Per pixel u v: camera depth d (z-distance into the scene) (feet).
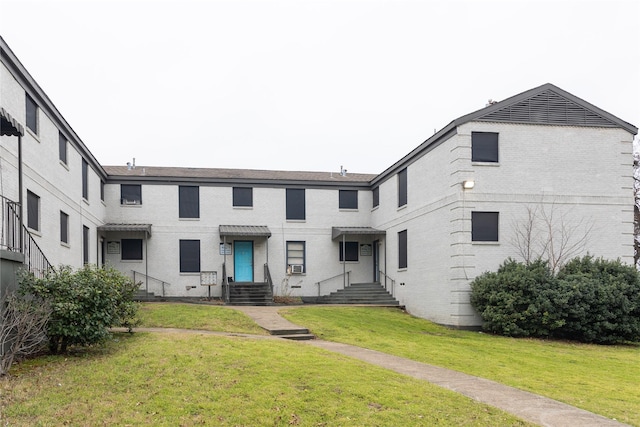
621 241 60.59
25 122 43.93
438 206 63.05
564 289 52.13
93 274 35.50
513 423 22.16
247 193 86.94
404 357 37.88
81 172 64.18
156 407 22.47
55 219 52.60
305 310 62.23
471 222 58.49
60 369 28.71
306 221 88.02
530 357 41.88
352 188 90.22
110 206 81.46
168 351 31.94
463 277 57.52
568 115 61.36
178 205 83.82
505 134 59.93
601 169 61.21
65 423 20.67
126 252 81.00
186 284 82.58
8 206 34.24
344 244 85.40
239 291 77.92
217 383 25.68
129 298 39.58
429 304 64.49
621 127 62.08
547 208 59.77
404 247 74.69
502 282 54.03
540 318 52.42
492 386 29.17
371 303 77.61
